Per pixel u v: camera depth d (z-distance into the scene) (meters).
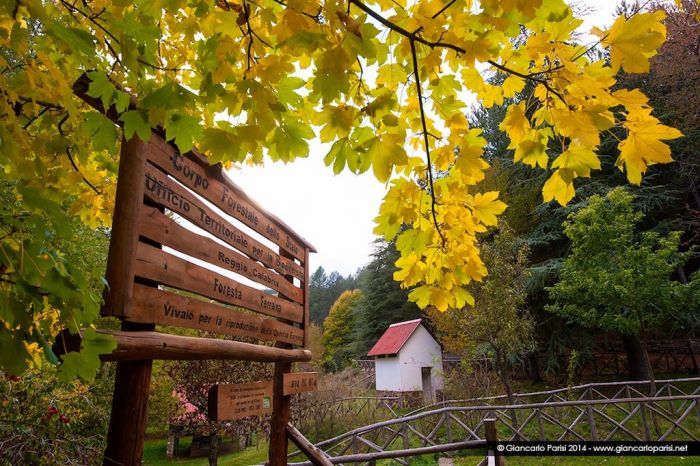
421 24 1.13
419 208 1.99
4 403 3.30
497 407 7.62
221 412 2.33
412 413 10.27
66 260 0.91
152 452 13.09
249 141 1.14
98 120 1.19
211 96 1.12
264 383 2.87
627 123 1.12
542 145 1.38
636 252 8.52
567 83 1.16
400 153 1.36
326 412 9.66
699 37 10.86
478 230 2.04
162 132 1.64
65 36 0.85
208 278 1.95
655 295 8.47
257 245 2.57
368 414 10.15
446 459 6.73
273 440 3.05
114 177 2.20
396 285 23.50
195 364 8.14
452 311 9.88
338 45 1.03
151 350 1.49
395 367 14.34
